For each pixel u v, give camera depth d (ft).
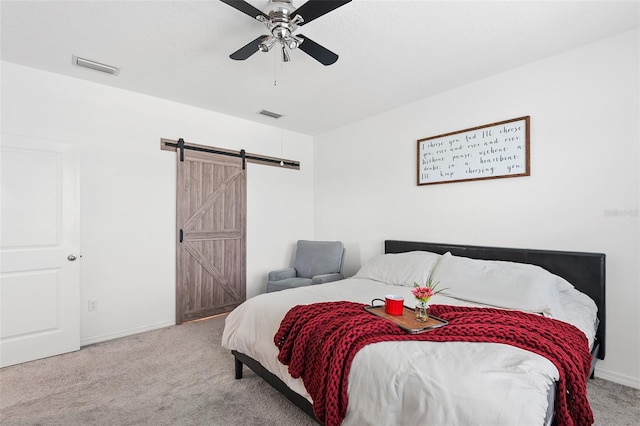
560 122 7.86
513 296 6.54
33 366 7.85
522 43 7.40
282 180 14.38
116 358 8.33
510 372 3.65
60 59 8.21
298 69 8.73
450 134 9.96
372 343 4.56
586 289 7.26
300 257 13.48
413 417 3.68
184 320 11.30
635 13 6.28
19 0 5.95
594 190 7.38
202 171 11.83
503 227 8.85
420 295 5.37
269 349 6.12
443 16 6.38
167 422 5.72
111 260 9.82
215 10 6.28
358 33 6.98
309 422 5.73
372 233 12.62
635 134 6.86
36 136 8.66
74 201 8.93
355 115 12.54
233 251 12.71
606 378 7.14
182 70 8.82
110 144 9.86
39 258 8.36
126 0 5.97
